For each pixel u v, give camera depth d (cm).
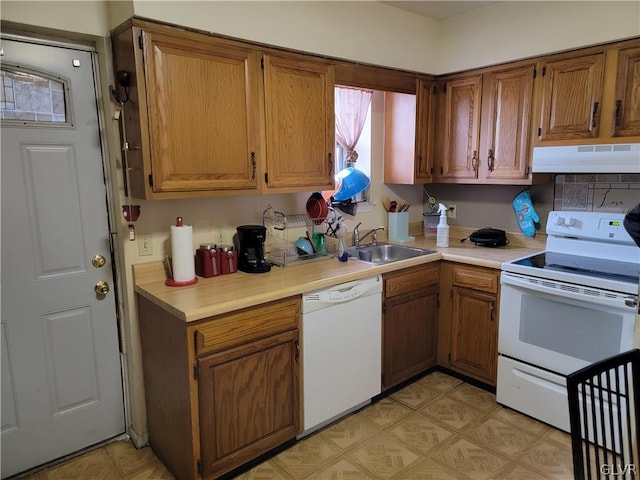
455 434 234
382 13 270
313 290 218
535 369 242
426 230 354
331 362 231
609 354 211
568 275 221
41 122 195
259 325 199
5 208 191
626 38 225
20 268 198
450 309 290
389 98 319
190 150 202
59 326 211
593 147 230
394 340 268
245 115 218
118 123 206
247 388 199
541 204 293
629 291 201
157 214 223
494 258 267
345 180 290
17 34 186
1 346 197
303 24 231
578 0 238
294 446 226
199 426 186
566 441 227
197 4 193
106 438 232
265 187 231
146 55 184
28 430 208
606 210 263
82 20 192
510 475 203
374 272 246
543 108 261
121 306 227
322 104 249
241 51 213
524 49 263
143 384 228
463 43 294
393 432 237
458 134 307
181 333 180
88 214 212
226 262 231
